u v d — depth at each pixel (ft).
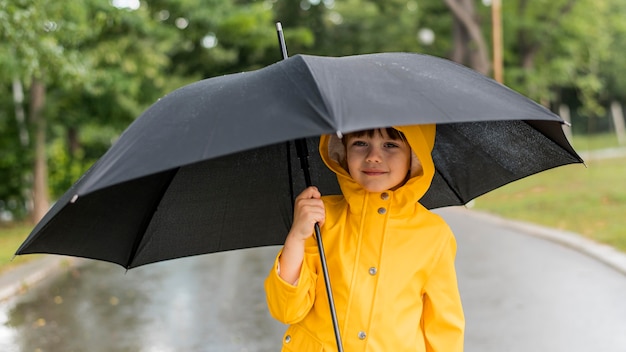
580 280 32.01
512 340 23.43
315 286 9.60
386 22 128.16
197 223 10.23
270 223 10.64
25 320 28.96
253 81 8.21
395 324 9.29
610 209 53.11
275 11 125.70
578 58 129.49
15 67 53.01
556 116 8.40
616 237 41.16
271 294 9.48
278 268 9.40
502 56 117.60
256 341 24.41
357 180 9.55
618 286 30.58
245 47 104.47
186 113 8.10
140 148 7.84
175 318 28.22
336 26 129.59
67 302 32.37
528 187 75.77
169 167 7.41
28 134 67.67
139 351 23.89
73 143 93.91
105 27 61.98
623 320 25.32
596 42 128.06
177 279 37.27
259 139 7.29
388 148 9.48
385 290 9.35
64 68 51.57
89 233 9.34
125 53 65.92
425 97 7.80
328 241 9.64
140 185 9.28
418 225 9.62
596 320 25.43
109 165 7.76
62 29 53.21
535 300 28.60
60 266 42.93
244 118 7.63
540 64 124.36
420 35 93.30
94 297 33.37
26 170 69.26
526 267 35.47
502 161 10.38
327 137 9.75
